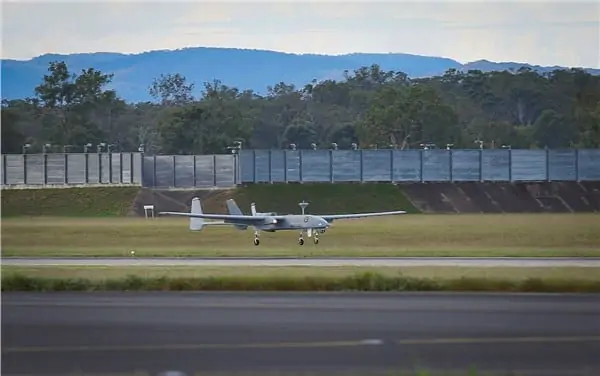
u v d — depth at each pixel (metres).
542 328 106.31
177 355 92.12
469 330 104.94
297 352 93.25
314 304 125.38
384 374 83.62
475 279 141.38
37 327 107.94
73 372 85.62
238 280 143.25
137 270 163.88
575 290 139.75
